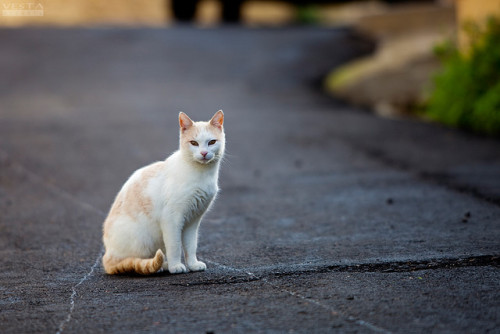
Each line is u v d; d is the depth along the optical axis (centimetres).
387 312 507
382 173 1150
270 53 2655
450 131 1519
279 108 1828
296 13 4862
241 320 498
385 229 801
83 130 1534
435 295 543
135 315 517
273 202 980
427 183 1060
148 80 2197
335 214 895
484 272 606
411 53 2075
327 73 2355
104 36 2931
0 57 2480
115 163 1261
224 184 1112
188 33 3069
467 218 834
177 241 636
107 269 649
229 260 686
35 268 686
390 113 1862
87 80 2175
